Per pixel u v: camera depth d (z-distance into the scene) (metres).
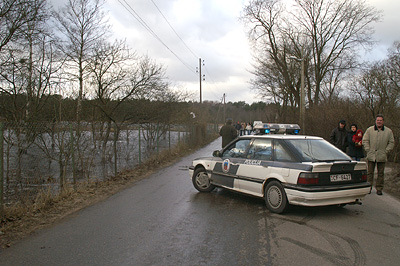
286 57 33.41
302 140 6.07
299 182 5.28
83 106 12.38
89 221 5.35
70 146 8.20
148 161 12.98
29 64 10.62
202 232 4.71
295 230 4.78
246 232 4.70
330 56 31.97
